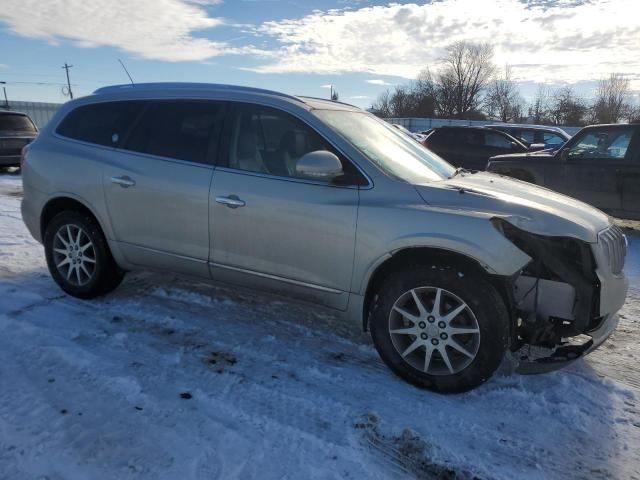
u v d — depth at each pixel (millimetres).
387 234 3211
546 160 8828
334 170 3289
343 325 4180
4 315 4078
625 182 8055
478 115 78062
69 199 4402
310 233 3439
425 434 2840
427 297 3219
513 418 3014
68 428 2748
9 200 9336
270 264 3629
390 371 3492
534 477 2568
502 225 3059
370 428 2871
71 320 4062
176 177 3879
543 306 3260
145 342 3756
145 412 2920
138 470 2475
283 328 4090
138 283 4910
